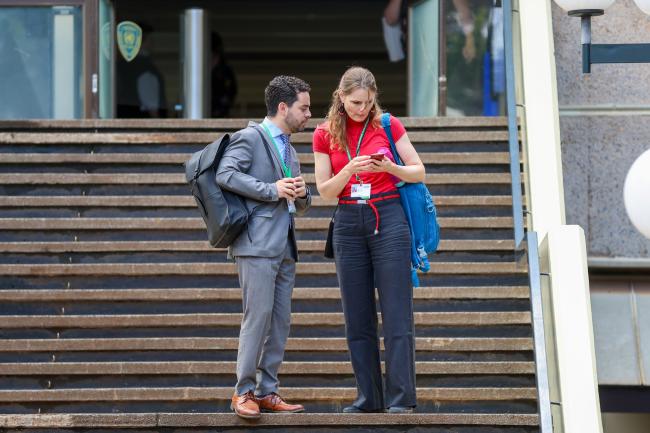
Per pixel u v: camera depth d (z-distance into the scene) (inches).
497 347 443.8
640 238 561.9
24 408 426.9
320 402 429.7
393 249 376.5
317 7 886.4
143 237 497.0
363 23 959.6
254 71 1068.5
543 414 363.3
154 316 459.2
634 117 568.7
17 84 653.3
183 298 467.8
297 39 1008.2
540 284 394.6
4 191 518.0
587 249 562.6
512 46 502.3
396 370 376.2
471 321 453.4
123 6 680.4
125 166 526.9
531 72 532.4
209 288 476.1
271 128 391.2
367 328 384.5
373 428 377.4
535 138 509.0
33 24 653.3
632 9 576.1
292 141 531.5
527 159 497.4
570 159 567.8
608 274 562.6
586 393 391.5
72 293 468.1
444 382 436.5
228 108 754.8
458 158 519.5
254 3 885.8
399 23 683.4
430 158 519.5
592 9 407.2
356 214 379.9
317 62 1051.3
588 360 397.1
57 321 458.3
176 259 488.4
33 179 517.0
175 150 537.3
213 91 752.3
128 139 538.3
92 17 653.3
